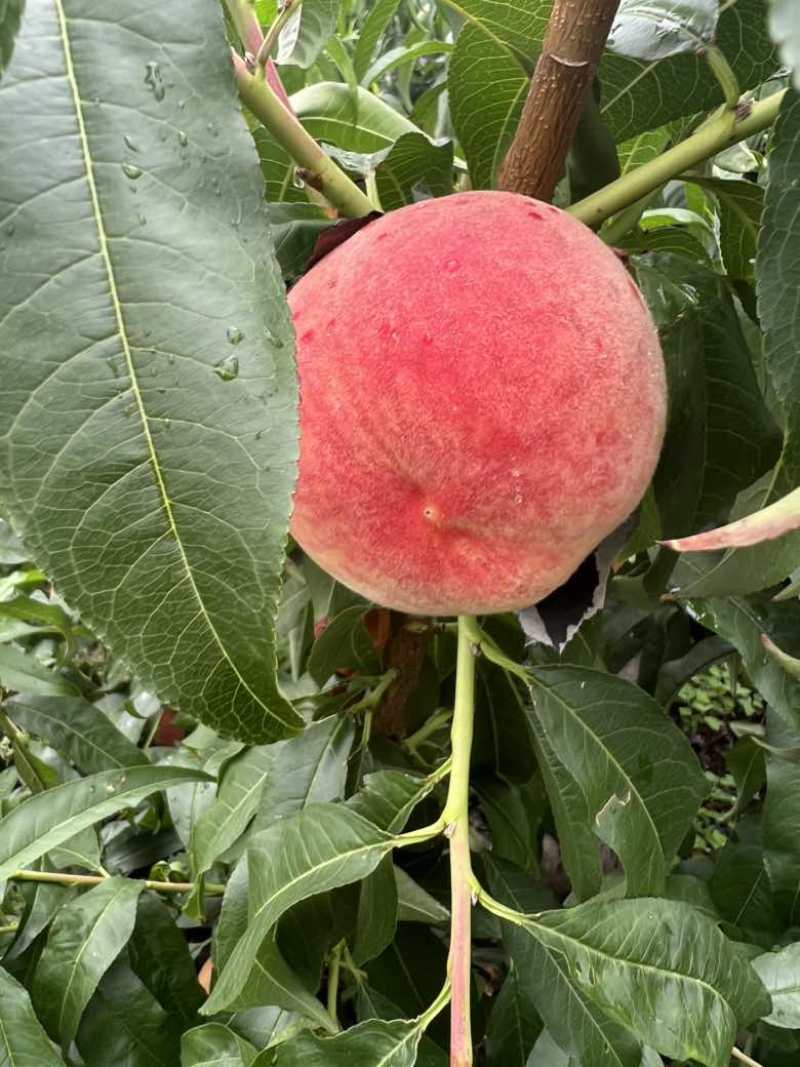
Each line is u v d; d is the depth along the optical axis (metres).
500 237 0.17
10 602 0.37
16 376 0.12
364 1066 0.18
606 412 0.17
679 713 0.73
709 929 0.19
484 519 0.17
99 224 0.12
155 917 0.26
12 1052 0.21
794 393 0.17
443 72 0.56
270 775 0.26
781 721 0.26
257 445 0.13
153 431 0.13
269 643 0.13
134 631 0.13
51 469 0.13
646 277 0.24
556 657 0.28
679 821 0.23
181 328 0.12
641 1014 0.18
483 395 0.16
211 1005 0.19
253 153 0.12
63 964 0.24
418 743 0.29
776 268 0.16
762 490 0.26
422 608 0.19
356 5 0.53
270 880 0.20
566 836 0.24
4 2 0.10
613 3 0.19
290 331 0.13
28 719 0.34
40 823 0.25
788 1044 0.25
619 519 0.18
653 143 0.32
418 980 0.28
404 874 0.25
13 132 0.12
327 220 0.24
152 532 0.13
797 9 0.07
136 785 0.26
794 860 0.25
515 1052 0.25
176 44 0.12
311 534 0.19
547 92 0.20
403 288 0.17
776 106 0.21
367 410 0.17
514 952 0.22
